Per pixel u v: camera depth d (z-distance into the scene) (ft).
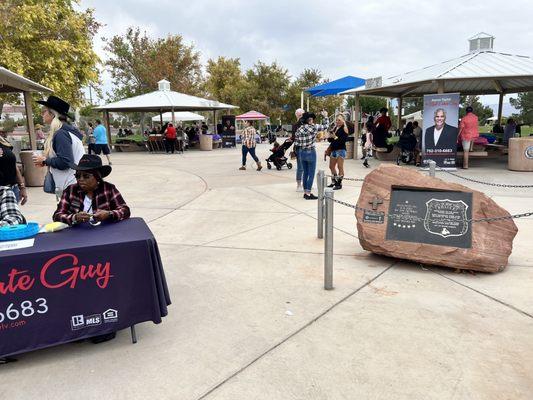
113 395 9.28
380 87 49.08
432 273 15.85
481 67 43.47
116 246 10.59
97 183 12.96
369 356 10.51
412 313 12.69
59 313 10.32
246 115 108.37
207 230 22.57
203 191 34.30
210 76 145.18
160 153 75.41
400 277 15.53
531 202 26.94
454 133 41.14
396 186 17.01
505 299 13.50
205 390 9.37
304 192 30.19
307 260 17.57
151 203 29.78
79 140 16.52
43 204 29.32
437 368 9.95
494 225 15.85
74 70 58.29
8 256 9.75
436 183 16.58
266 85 139.85
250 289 14.75
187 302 13.82
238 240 20.61
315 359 10.44
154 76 112.06
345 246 19.33
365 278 15.48
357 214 17.39
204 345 11.22
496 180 35.55
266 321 12.43
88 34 61.62
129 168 51.03
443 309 12.91
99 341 11.44
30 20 50.03
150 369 10.21
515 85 60.44
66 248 10.21
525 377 9.55
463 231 15.84
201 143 81.51
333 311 12.96
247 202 29.68
